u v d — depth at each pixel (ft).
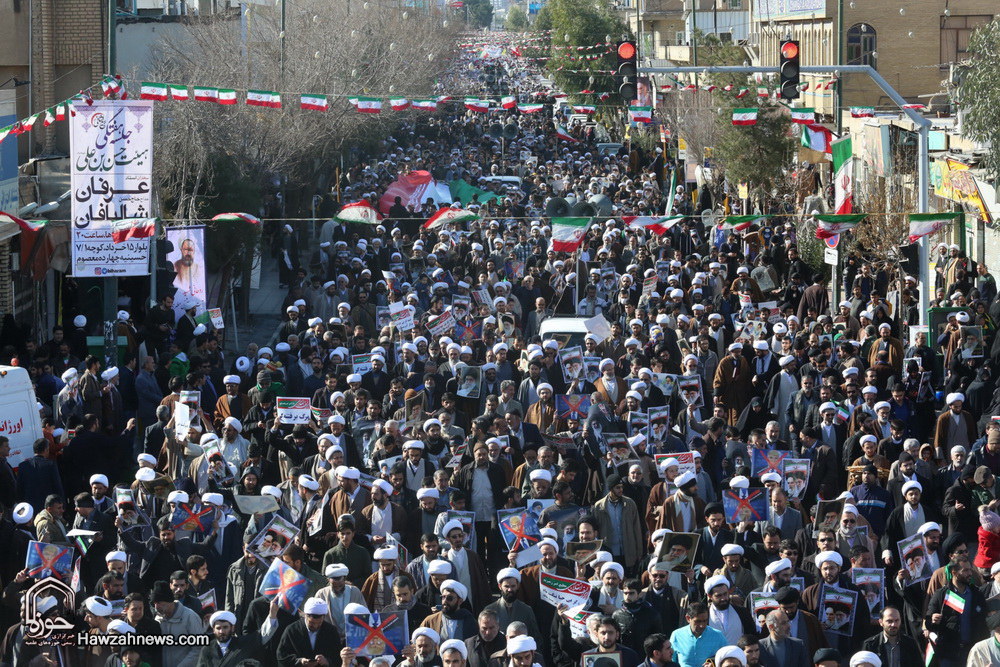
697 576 45.42
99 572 47.91
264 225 128.88
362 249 114.73
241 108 120.78
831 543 44.34
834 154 97.81
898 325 88.99
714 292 93.86
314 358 71.26
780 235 119.24
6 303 87.51
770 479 49.16
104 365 82.74
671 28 331.98
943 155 115.55
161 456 58.75
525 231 126.00
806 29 187.52
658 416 57.82
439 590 41.96
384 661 36.50
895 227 101.24
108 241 74.49
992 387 66.95
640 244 113.91
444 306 86.63
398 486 51.93
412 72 186.70
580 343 77.66
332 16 172.04
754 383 70.03
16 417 59.36
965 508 50.85
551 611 43.47
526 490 52.19
